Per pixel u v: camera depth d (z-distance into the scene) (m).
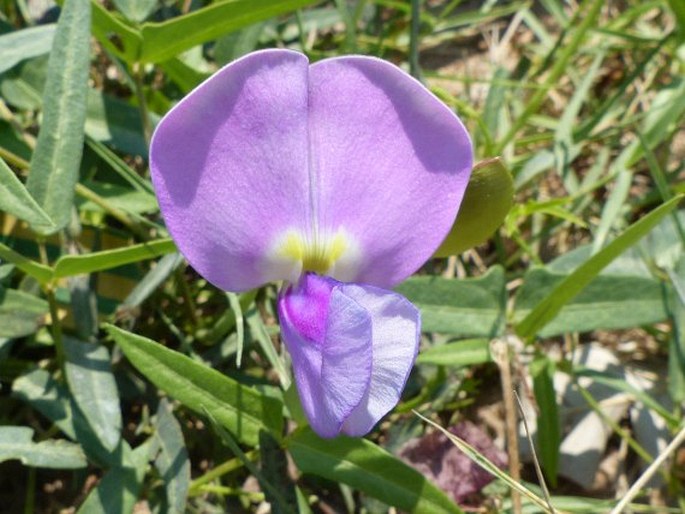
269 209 0.08
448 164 0.08
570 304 0.11
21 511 0.11
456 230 0.09
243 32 0.12
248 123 0.08
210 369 0.09
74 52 0.09
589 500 0.11
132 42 0.11
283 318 0.09
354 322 0.07
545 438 0.11
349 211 0.08
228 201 0.08
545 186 0.15
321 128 0.08
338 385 0.08
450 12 0.17
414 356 0.07
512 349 0.11
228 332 0.12
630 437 0.12
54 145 0.09
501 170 0.09
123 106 0.12
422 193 0.08
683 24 0.14
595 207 0.14
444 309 0.11
